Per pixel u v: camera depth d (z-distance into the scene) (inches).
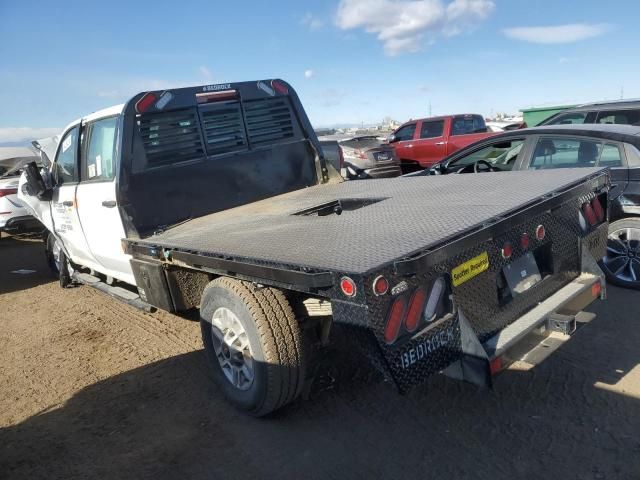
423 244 101.5
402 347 98.4
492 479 110.3
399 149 614.5
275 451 128.0
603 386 140.3
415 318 101.3
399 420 135.4
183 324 219.3
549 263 133.7
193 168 193.9
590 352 158.4
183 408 152.1
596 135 213.2
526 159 233.5
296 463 122.6
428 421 133.6
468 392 144.6
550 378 146.6
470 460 117.0
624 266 205.3
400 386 97.4
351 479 115.0
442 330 105.7
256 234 139.7
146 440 137.8
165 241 150.0
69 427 147.5
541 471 111.3
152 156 186.4
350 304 95.1
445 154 578.6
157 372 176.2
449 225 114.7
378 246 106.3
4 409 161.2
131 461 129.4
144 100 183.5
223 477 120.5
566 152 221.9
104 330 221.0
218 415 146.7
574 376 146.5
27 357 200.2
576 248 142.4
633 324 174.2
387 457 121.1
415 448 123.3
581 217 145.6
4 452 137.7
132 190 180.1
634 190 198.7
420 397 144.7
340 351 170.4
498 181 169.2
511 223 117.4
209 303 141.1
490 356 106.9
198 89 198.4
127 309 245.8
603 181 153.3
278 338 126.3
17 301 278.1
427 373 102.7
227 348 141.3
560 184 143.9
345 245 112.0
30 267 366.9
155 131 187.6
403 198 163.5
